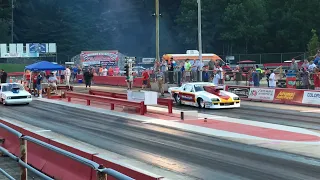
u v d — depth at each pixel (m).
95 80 47.28
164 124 16.47
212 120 17.44
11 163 10.34
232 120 17.39
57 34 104.88
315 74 25.27
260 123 16.45
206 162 10.06
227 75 35.16
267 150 11.39
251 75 31.00
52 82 33.75
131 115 19.58
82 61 62.81
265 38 91.50
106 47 106.38
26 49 75.94
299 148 11.55
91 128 15.94
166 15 105.81
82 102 26.72
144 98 19.86
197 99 22.67
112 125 16.64
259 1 91.62
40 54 81.25
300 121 16.95
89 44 105.19
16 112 21.88
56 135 14.38
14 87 26.25
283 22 88.06
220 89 23.16
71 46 103.19
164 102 20.27
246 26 88.88
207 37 94.12
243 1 92.44
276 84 29.78
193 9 96.81
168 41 101.69
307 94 22.94
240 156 10.66
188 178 8.69
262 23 90.62
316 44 62.50
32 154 9.94
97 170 4.60
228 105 22.06
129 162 10.18
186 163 10.00
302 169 9.21
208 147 11.91
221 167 9.54
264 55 67.19
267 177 8.60
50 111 22.16
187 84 23.94
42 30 105.00
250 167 9.48
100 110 22.08
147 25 108.38
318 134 13.80
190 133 14.39
